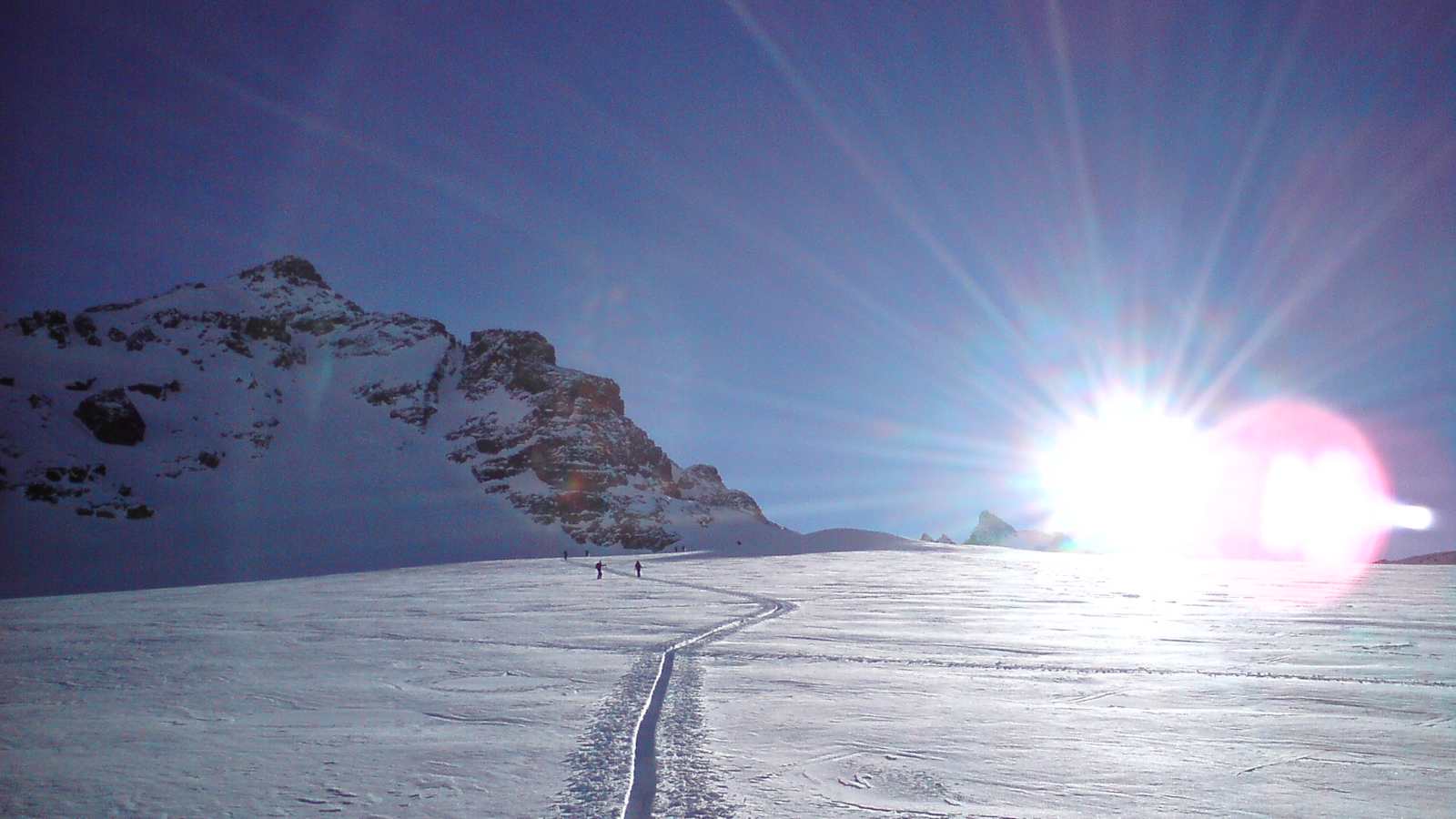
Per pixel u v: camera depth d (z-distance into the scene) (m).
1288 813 9.56
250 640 26.28
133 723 13.94
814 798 9.81
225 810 9.30
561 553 125.44
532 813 9.14
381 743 12.32
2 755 11.71
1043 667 20.03
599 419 180.88
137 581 95.19
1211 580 62.41
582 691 16.69
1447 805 9.84
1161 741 12.80
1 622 33.47
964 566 83.12
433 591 52.78
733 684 17.38
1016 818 9.25
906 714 14.45
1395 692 17.00
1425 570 81.50
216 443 154.62
